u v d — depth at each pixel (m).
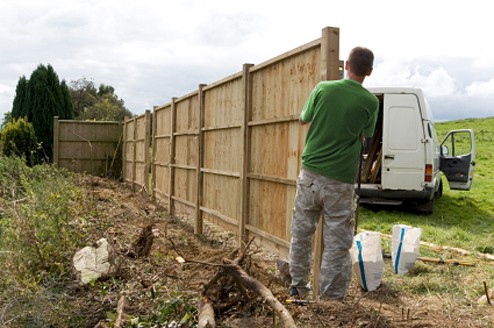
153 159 13.09
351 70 4.46
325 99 4.38
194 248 6.46
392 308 4.64
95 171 18.86
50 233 5.55
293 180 5.43
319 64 4.91
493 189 16.56
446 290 5.50
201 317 3.61
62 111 21.64
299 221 4.62
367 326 3.86
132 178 15.87
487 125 48.69
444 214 11.86
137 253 5.90
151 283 4.82
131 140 16.52
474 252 7.57
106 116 31.89
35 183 9.12
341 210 4.41
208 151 8.61
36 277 4.93
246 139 6.83
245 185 6.87
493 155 28.80
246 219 6.91
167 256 5.89
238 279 3.94
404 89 11.39
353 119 4.30
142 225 8.36
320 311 4.06
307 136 4.57
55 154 18.27
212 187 8.38
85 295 4.73
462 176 13.38
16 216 6.17
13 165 10.55
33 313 4.07
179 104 10.55
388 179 11.45
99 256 5.14
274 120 5.92
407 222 10.57
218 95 8.08
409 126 11.37
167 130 11.70
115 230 7.21
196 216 8.88
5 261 4.93
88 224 6.68
